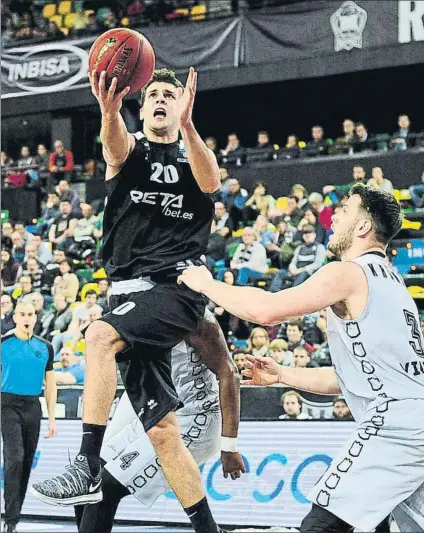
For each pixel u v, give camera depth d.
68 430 7.94
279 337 10.29
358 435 3.45
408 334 3.52
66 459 7.84
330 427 7.16
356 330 3.48
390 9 13.48
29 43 16.09
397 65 13.41
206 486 7.36
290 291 3.46
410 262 12.19
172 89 3.96
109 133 3.68
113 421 4.38
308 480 7.05
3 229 14.72
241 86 15.35
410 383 3.48
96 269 13.00
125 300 3.93
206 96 17.08
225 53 14.48
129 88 3.67
